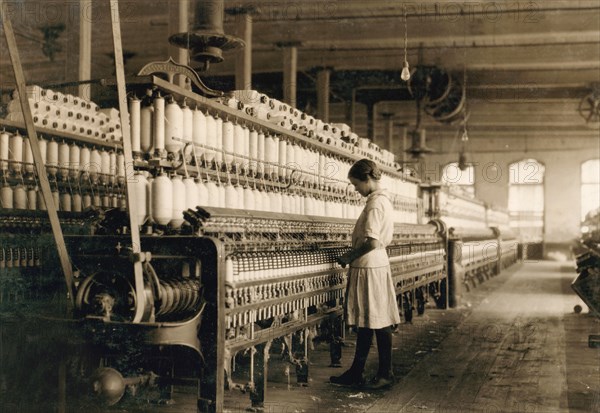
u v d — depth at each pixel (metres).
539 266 21.59
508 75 17.91
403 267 7.70
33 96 4.93
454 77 16.77
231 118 4.66
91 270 3.68
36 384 3.62
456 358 6.07
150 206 3.79
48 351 3.59
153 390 4.10
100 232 3.98
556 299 11.48
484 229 17.23
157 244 3.62
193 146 4.09
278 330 4.36
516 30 14.43
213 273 3.51
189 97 4.05
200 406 3.50
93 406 3.64
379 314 4.79
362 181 4.91
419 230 9.05
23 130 4.85
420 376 5.28
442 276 9.98
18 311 3.70
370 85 17.28
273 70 17.17
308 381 4.96
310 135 6.02
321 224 5.30
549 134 29.16
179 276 3.78
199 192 4.02
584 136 29.22
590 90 18.25
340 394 4.62
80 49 10.10
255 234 4.25
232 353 3.70
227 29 13.12
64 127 5.17
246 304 3.88
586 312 9.70
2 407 3.62
